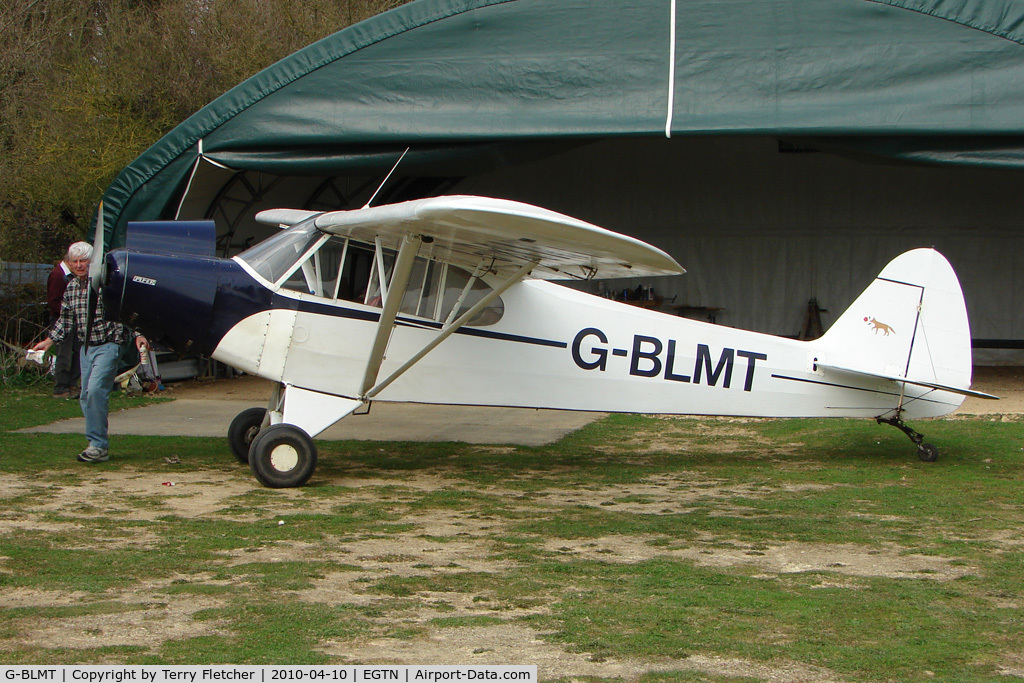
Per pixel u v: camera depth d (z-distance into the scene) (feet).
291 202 55.31
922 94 39.19
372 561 18.58
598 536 20.93
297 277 27.14
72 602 15.71
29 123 58.49
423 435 36.83
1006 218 63.72
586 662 13.43
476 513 23.20
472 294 28.68
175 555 18.74
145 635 14.16
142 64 62.64
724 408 31.07
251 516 22.43
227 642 13.91
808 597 16.53
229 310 26.40
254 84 43.32
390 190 59.16
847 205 65.82
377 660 13.30
